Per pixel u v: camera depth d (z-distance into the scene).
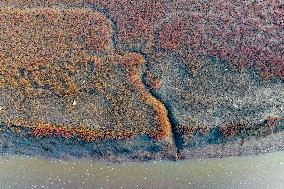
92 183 20.41
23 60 24.56
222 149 21.41
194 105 22.70
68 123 22.00
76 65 24.44
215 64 24.48
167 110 22.62
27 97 23.09
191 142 21.47
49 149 21.45
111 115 22.28
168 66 24.44
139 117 22.14
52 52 25.02
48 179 20.56
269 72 24.05
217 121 22.00
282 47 25.27
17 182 20.48
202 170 20.77
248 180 20.44
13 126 21.95
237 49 25.11
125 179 20.52
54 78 23.86
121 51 25.20
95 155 21.27
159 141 21.36
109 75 23.98
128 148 21.33
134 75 23.95
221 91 23.31
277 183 20.33
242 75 24.02
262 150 21.42
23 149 21.56
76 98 23.03
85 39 25.64
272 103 22.73
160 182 20.41
